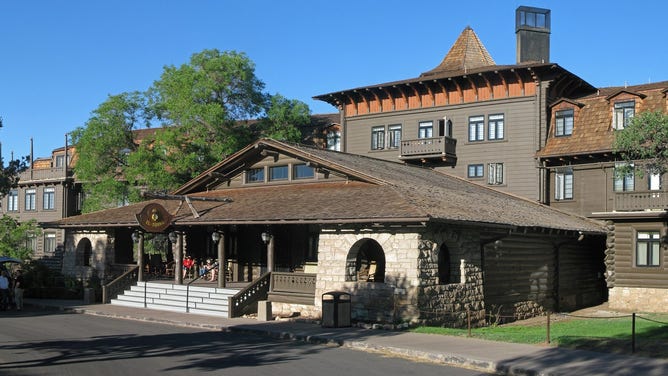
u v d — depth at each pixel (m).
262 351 16.58
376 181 25.86
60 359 15.08
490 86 43.03
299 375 13.48
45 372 13.54
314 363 14.88
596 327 22.47
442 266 23.52
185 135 43.00
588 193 38.69
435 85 44.91
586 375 13.16
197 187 32.75
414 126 45.84
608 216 30.62
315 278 23.78
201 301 25.75
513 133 42.00
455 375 13.76
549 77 41.09
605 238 35.84
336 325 20.53
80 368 13.98
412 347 16.55
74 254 33.28
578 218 36.09
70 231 33.69
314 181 28.66
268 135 46.00
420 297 20.95
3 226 42.94
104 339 18.53
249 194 29.80
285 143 29.27
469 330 18.89
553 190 40.47
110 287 29.08
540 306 29.62
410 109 46.06
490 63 49.12
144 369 13.95
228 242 32.19
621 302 30.66
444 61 49.56
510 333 20.09
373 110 47.75
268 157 30.50
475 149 43.41
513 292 27.48
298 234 29.55
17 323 22.31
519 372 13.82
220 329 20.98
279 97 47.44
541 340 17.75
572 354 15.45
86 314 25.69
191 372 13.67
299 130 49.00
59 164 61.66
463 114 44.06
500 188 42.19
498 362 14.43
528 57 46.78
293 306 24.23
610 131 37.72
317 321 22.14
